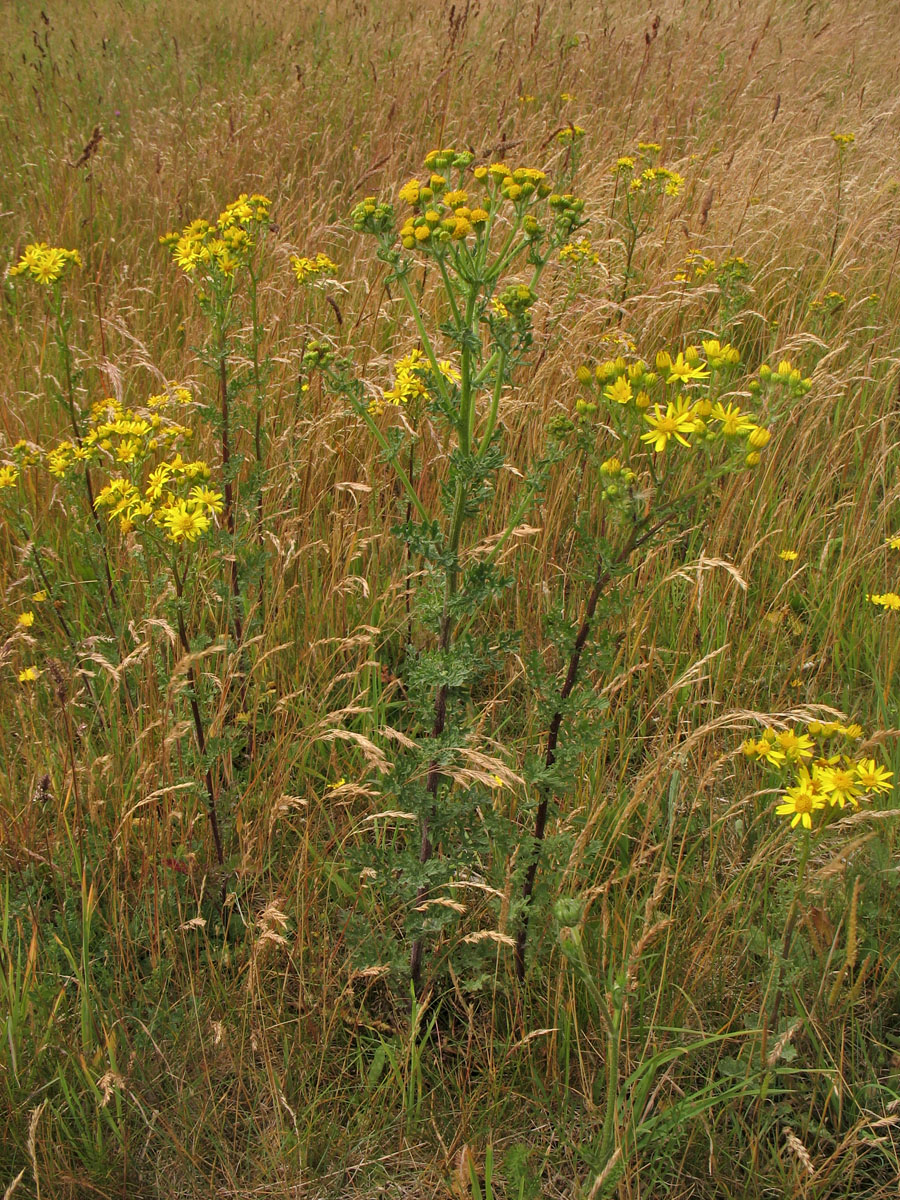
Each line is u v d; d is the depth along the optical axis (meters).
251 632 3.05
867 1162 1.93
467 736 2.06
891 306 4.81
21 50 9.64
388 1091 2.05
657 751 2.78
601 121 6.66
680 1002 2.13
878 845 2.33
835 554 3.51
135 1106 2.01
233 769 2.80
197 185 6.24
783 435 3.92
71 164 6.08
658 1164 1.91
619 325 4.18
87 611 3.27
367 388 3.64
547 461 1.97
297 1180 1.92
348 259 5.28
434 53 8.29
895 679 3.04
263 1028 1.99
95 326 4.65
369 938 2.24
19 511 3.32
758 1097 1.99
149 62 9.55
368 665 2.79
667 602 3.29
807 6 9.97
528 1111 2.03
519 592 3.24
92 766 2.48
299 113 7.27
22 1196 1.83
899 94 7.47
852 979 2.20
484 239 1.86
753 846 2.60
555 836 2.14
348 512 3.43
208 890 2.45
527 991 2.17
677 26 9.00
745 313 4.35
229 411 3.07
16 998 2.06
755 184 5.28
